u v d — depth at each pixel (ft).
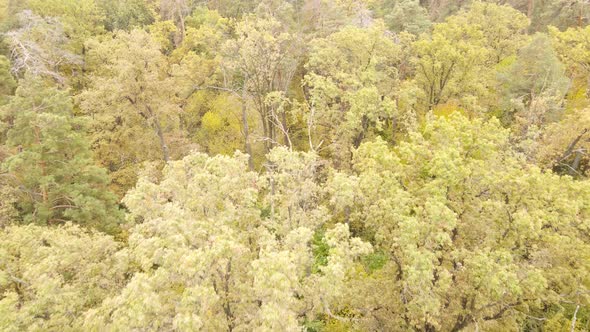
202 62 110.93
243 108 91.81
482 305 42.01
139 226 37.06
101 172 70.95
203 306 28.50
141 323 26.96
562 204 39.93
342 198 45.42
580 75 99.25
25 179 62.90
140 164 90.07
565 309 52.90
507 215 42.73
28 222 62.34
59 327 36.60
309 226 48.11
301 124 110.93
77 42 115.85
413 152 47.01
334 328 54.65
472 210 45.14
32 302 37.06
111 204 73.26
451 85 94.17
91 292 42.24
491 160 47.57
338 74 82.07
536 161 66.59
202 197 39.99
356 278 56.34
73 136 65.31
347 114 76.23
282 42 97.04
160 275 29.86
